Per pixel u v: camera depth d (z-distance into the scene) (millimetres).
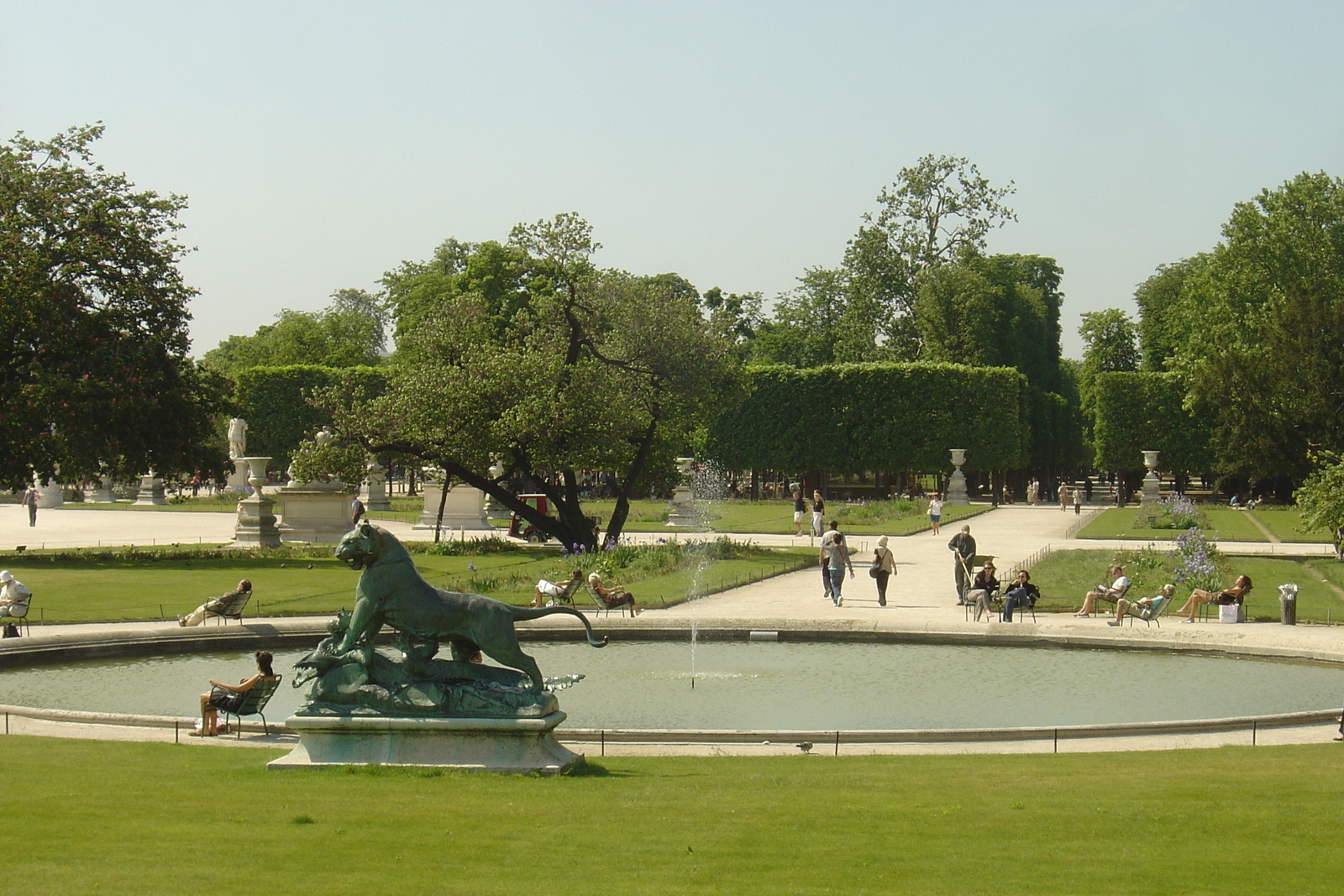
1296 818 9953
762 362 108438
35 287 39406
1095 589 26812
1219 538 48375
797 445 79750
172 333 43219
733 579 32562
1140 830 9562
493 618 12875
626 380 41469
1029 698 18297
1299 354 62844
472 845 8977
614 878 8125
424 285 86500
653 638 24234
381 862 8438
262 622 23703
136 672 20484
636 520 58812
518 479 47375
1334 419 62094
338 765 12281
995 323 91188
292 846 8820
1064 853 8836
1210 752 13859
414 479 91125
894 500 70312
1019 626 23578
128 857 8430
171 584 31203
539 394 38750
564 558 36656
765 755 13898
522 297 78375
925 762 13211
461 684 12641
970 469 78750
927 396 78375
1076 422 114000
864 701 18062
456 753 12430
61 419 38688
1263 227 73562
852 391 79188
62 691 18719
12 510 70250
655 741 14875
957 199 90062
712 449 81188
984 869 8398
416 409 38844
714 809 10328
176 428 42625
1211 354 67312
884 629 24047
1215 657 22109
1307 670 20688
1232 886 8000
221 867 8234
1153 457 77188
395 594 12812
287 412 83625
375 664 12867
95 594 29078
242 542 43312
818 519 47312
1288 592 24875
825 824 9742
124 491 81438
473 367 39344
